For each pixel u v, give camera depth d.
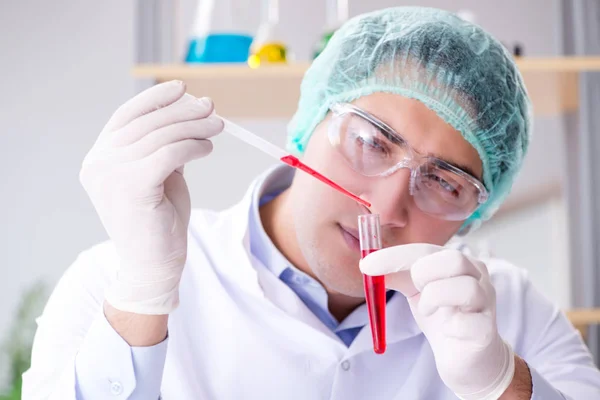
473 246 2.81
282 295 1.62
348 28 1.63
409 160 1.41
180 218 1.29
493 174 1.65
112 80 3.05
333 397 1.54
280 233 1.65
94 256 1.61
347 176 1.43
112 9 3.08
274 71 2.41
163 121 1.23
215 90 2.57
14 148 3.03
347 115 1.44
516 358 1.38
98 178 1.22
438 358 1.25
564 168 2.79
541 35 2.91
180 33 2.83
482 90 1.51
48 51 3.06
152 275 1.24
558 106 2.81
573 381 1.62
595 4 2.53
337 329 1.65
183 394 1.51
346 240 1.46
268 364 1.56
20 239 3.01
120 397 1.26
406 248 1.25
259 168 2.89
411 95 1.47
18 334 2.96
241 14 2.58
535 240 2.83
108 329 1.25
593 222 2.52
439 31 1.54
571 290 2.72
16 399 2.87
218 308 1.62
